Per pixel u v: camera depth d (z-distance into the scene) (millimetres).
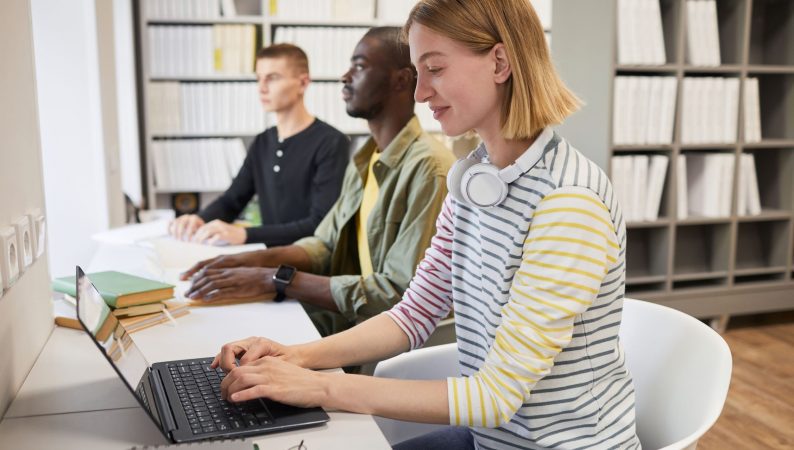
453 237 1373
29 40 1540
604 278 1195
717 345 1370
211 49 4922
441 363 1662
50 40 3281
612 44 3812
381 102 2186
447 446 1497
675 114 4012
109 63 3662
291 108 3314
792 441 2834
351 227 2369
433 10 1158
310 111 5059
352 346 1443
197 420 1173
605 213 1154
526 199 1188
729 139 4109
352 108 2221
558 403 1215
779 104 4328
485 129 1225
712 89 4047
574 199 1132
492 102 1188
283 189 3314
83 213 3391
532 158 1182
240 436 1131
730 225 4156
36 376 1421
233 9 4934
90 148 3363
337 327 2207
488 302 1283
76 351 1559
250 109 5023
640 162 3990
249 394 1190
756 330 4215
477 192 1224
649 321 1526
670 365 1456
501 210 1227
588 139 4027
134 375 1225
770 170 4398
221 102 4984
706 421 1253
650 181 4039
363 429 1160
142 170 5090
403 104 2193
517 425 1247
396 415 1199
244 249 2674
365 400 1207
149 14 4816
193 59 4914
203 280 1921
